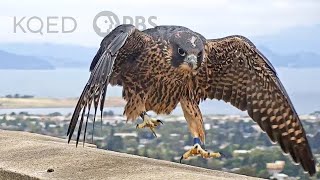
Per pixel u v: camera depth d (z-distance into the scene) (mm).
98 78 1655
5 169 1717
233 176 1694
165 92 1867
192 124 1846
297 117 1879
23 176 1666
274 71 1870
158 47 1824
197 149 1805
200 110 1884
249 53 1876
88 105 1646
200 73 1879
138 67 1852
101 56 1682
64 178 1623
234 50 1883
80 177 1626
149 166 1683
